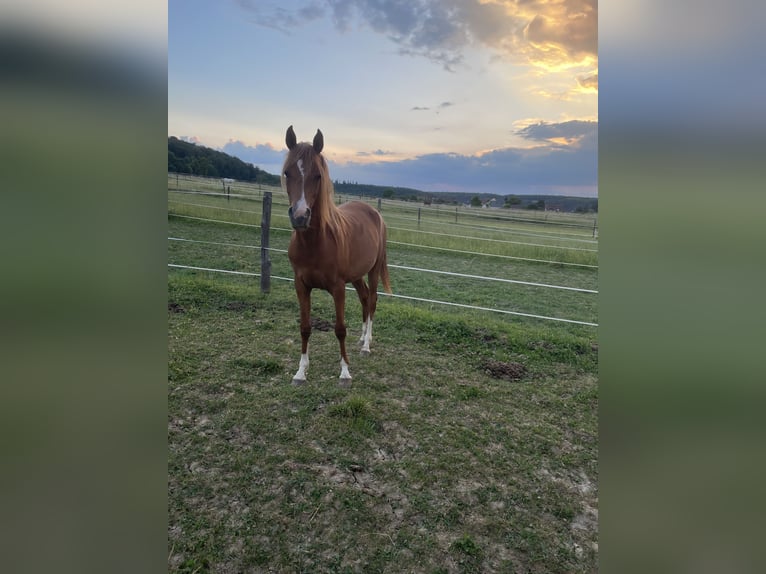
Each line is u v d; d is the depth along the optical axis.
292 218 2.70
